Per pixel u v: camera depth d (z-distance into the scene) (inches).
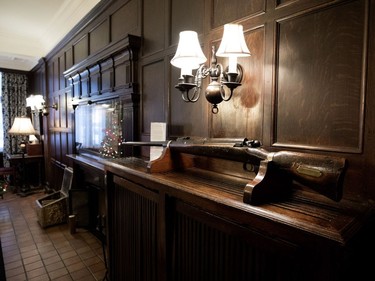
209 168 57.7
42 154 207.9
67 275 85.8
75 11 128.8
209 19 60.9
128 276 62.3
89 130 124.2
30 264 92.0
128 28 92.4
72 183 122.0
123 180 60.6
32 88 232.2
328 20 39.8
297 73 43.8
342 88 38.5
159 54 76.6
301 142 43.4
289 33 44.8
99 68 108.3
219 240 38.5
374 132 35.3
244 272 35.1
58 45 161.6
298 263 28.5
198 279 42.5
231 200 35.7
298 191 40.1
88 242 108.7
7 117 220.5
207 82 61.0
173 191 44.9
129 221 60.5
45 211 122.6
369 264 31.8
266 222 31.4
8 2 128.4
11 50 184.4
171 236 47.6
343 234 25.5
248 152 39.9
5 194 183.2
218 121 58.6
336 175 29.1
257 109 50.2
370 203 35.4
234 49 44.7
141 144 61.7
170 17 72.8
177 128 70.9
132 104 86.2
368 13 35.5
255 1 50.9
